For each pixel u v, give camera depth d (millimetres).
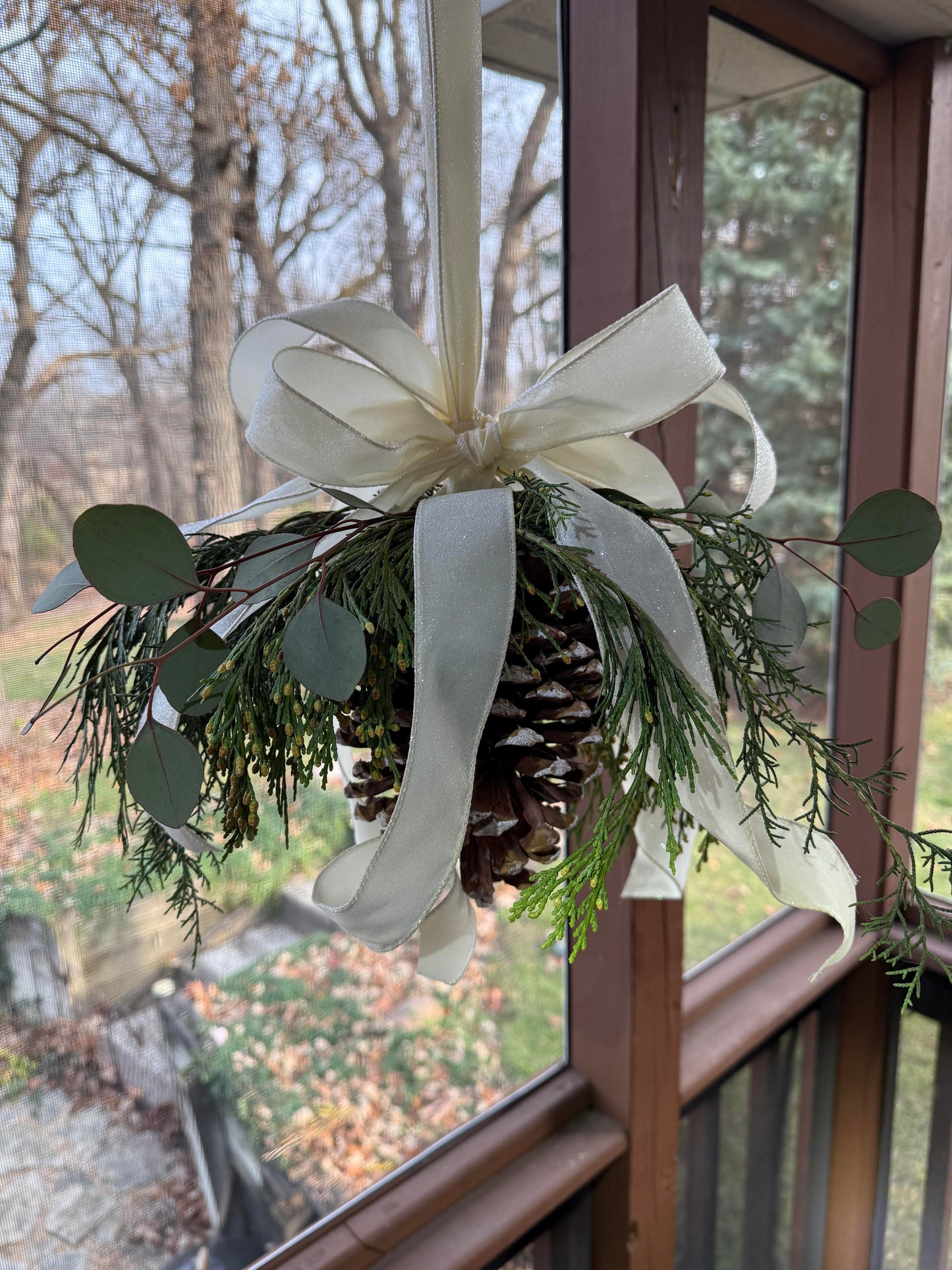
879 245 1293
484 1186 1056
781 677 582
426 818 471
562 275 1011
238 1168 894
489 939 1100
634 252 887
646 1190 1191
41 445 707
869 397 1347
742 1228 1493
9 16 645
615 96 868
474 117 556
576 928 583
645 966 1102
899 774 579
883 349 1313
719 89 1085
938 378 1335
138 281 737
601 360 529
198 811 637
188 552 484
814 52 1134
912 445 1319
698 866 690
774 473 647
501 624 467
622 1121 1153
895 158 1250
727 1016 1337
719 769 560
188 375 776
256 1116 904
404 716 543
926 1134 1457
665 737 537
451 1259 952
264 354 650
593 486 665
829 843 604
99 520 462
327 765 507
